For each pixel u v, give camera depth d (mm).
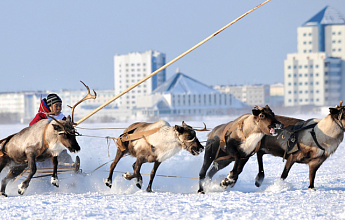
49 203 26094
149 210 23953
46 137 28734
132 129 30969
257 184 32875
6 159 30016
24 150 29219
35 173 31562
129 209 24281
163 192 30609
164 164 47812
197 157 52531
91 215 23016
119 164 47406
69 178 33594
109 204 25609
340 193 28812
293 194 28500
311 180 30734
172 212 23578
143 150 30219
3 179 30297
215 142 31016
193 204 25500
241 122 29766
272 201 26125
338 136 29766
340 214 22484
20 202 26484
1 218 22547
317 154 30172
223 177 33781
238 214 22906
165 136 29391
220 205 25109
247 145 29594
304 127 30438
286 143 30750
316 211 23328
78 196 28672
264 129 28594
